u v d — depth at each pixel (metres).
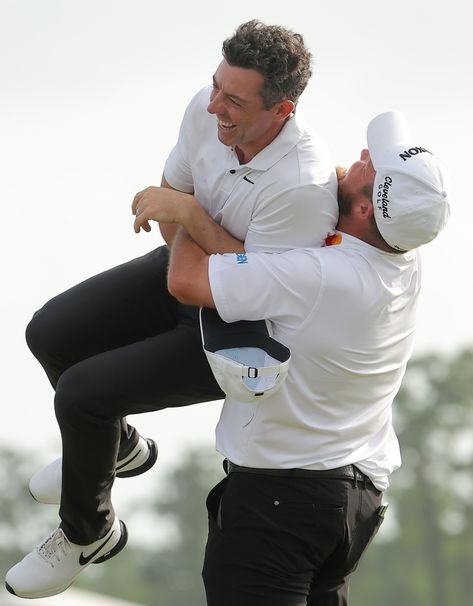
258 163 20.52
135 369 21.33
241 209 20.77
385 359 21.36
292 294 20.45
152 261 22.53
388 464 21.81
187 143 21.41
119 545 23.00
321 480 21.00
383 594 167.75
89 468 21.72
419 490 169.38
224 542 21.06
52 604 45.75
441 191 20.41
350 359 20.88
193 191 21.88
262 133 20.45
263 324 20.58
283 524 20.89
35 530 174.62
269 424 20.89
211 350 20.28
